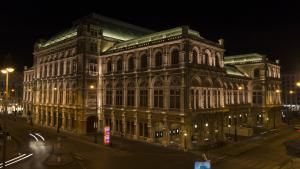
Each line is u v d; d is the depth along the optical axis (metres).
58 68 65.56
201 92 44.31
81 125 54.97
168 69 43.44
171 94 43.38
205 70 45.16
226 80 59.12
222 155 37.72
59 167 30.58
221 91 49.47
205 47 46.22
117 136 52.22
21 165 31.31
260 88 68.19
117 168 30.33
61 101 63.41
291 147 13.47
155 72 45.91
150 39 51.03
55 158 34.03
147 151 39.34
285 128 67.94
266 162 33.88
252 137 53.66
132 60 51.59
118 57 54.72
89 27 57.12
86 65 56.12
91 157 35.66
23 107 93.25
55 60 67.00
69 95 60.12
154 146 42.88
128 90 51.84
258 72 69.06
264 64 67.44
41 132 56.78
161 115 44.09
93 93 57.62
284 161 34.38
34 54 80.00
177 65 42.28
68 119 59.81
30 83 89.12
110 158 35.19
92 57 57.59
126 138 49.97
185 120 40.31
